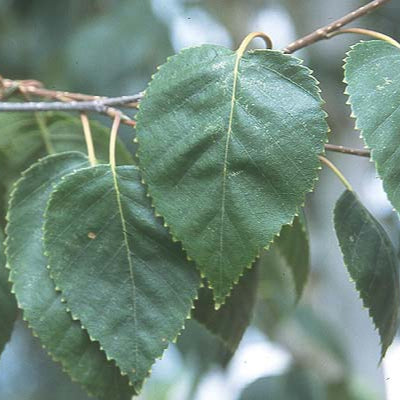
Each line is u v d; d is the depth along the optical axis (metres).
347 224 0.52
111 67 0.96
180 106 0.49
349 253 0.52
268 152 0.48
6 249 0.52
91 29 0.98
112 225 0.51
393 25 1.10
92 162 0.53
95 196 0.51
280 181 0.48
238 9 1.12
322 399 1.04
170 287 0.50
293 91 0.49
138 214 0.51
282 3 1.14
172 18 1.00
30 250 0.52
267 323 1.04
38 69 1.07
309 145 0.48
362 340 1.19
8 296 0.56
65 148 0.61
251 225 0.48
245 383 1.03
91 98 0.59
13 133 0.60
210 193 0.48
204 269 0.48
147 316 0.50
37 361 1.18
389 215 1.04
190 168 0.49
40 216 0.53
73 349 0.51
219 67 0.49
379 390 1.19
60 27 1.04
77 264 0.51
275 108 0.49
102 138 0.60
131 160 0.60
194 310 0.55
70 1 1.04
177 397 1.29
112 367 0.52
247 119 0.49
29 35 1.07
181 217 0.48
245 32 1.12
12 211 0.53
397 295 0.53
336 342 1.07
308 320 1.06
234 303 0.56
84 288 0.50
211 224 0.48
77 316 0.50
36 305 0.52
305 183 0.48
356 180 1.14
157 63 0.97
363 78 0.48
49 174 0.53
